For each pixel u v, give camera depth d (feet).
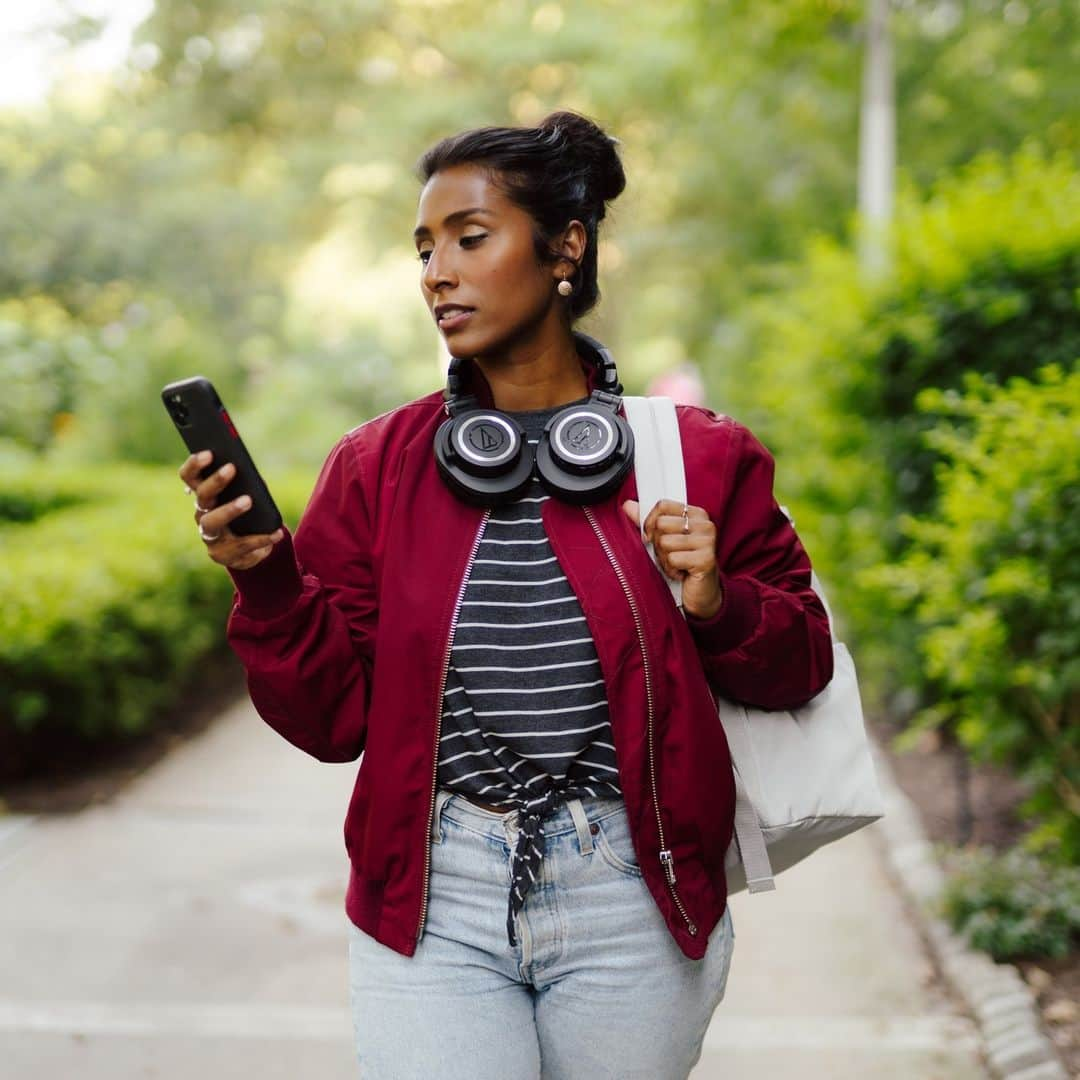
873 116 36.91
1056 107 44.16
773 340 29.73
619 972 5.52
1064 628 12.60
